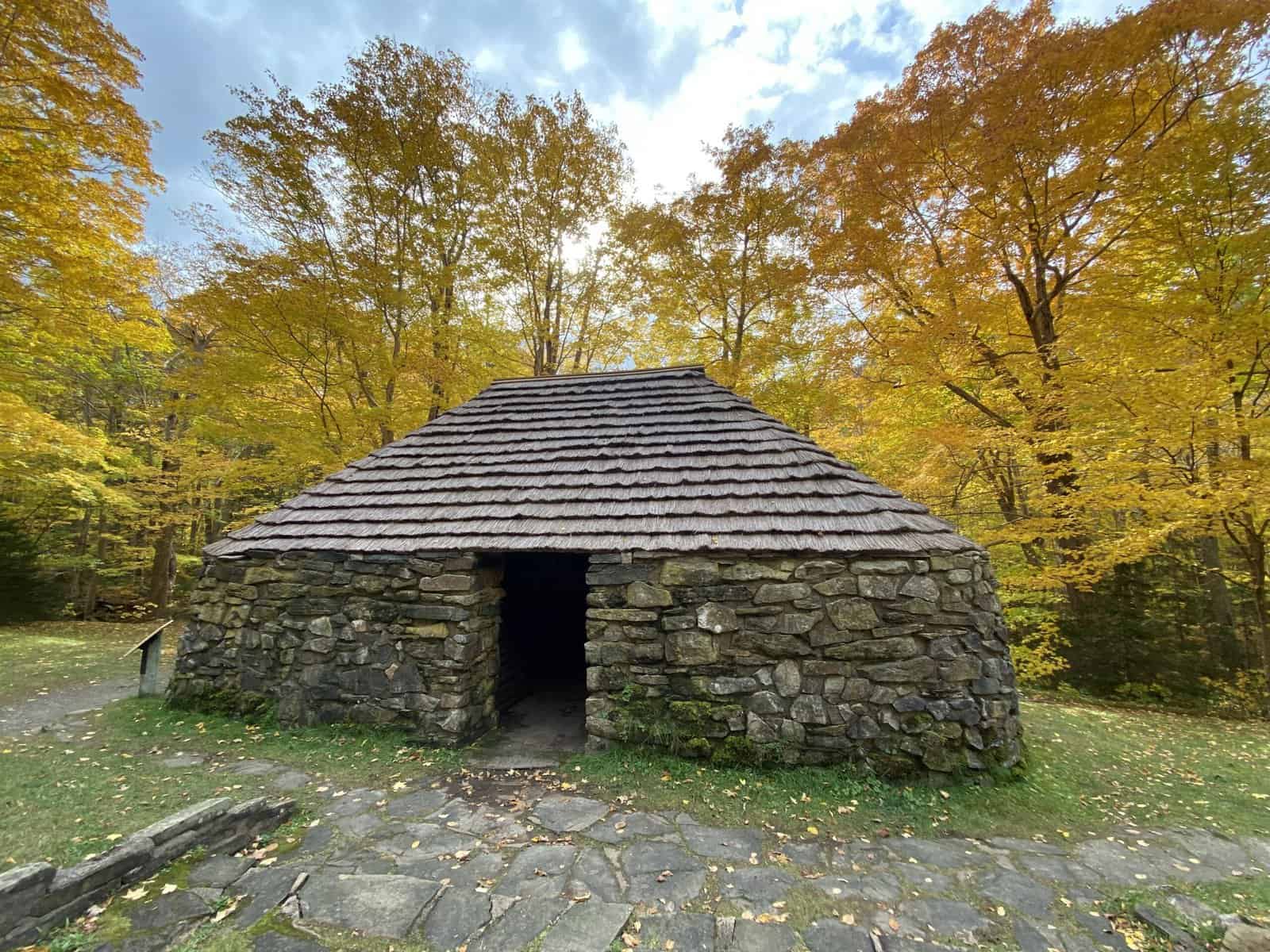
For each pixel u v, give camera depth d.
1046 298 7.87
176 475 12.43
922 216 8.26
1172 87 6.08
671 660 4.04
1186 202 5.99
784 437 5.20
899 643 3.74
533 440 5.88
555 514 4.71
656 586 4.14
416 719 4.38
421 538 4.70
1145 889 2.55
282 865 2.66
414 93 9.16
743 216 9.48
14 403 8.44
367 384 9.23
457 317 10.12
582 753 4.11
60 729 4.53
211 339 10.93
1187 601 8.78
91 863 2.30
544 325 11.25
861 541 3.90
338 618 4.65
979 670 3.68
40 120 6.96
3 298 7.67
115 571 14.23
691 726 3.94
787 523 4.18
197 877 2.51
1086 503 6.80
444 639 4.44
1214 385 5.74
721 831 3.04
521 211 10.73
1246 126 5.64
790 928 2.24
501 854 2.78
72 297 7.96
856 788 3.50
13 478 11.75
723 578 4.05
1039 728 5.38
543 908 2.35
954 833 3.07
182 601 14.86
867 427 10.07
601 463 5.30
